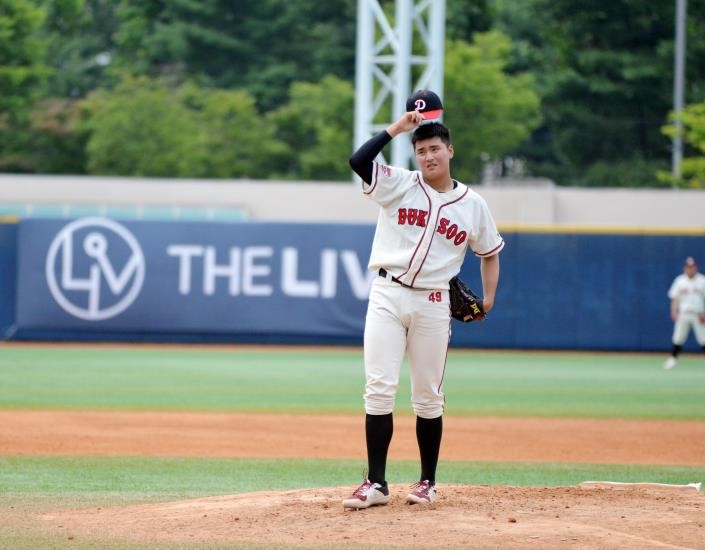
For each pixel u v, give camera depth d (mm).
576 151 166625
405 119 20734
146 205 94938
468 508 21422
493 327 79750
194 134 148375
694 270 68375
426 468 22109
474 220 21484
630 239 78625
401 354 21469
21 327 80000
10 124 155750
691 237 78188
